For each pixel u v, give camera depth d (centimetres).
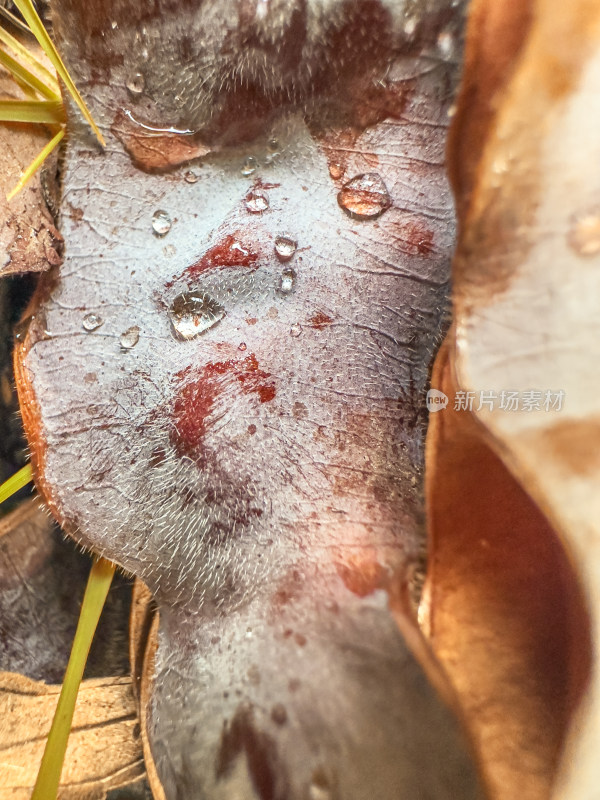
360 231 5
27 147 6
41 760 6
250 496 5
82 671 6
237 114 5
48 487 6
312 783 5
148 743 6
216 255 5
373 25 5
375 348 5
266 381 5
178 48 5
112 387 5
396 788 5
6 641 7
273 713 5
